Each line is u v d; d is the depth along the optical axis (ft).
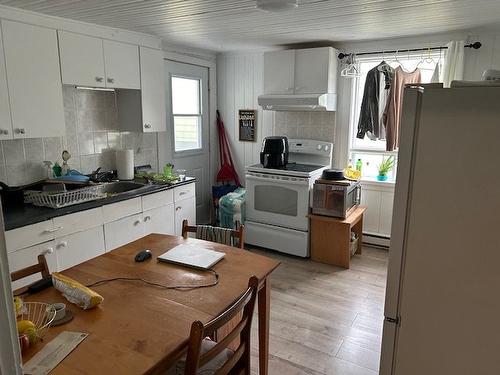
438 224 3.51
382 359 4.08
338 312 9.14
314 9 8.25
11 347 1.59
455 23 9.70
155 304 4.86
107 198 9.35
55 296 5.07
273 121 14.53
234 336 4.68
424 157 3.44
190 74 14.03
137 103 11.22
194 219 12.40
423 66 12.13
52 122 8.82
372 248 13.32
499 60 10.69
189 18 9.02
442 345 3.75
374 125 12.19
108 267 5.99
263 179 12.53
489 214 3.29
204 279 5.59
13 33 7.88
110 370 3.64
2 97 7.79
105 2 7.59
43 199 8.46
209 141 15.46
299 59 12.47
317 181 11.64
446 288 3.60
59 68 8.86
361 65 12.96
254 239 13.15
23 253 7.55
